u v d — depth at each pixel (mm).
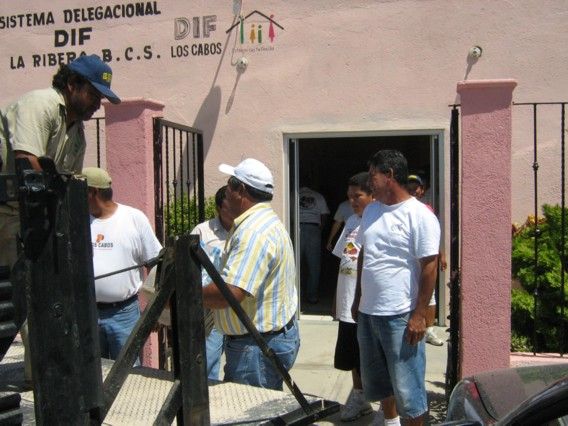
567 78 7078
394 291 3842
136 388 2824
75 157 3551
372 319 3928
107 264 4230
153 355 5203
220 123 7961
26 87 8633
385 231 3869
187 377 2107
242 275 3229
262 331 3373
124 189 5367
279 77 7793
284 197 7855
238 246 3320
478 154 4570
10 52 8656
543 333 5098
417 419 3877
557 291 5094
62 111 3260
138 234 4348
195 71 8016
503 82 4480
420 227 3795
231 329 3400
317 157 10008
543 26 7105
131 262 4320
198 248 2146
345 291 4773
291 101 7777
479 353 4645
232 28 7891
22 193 1693
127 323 4379
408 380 3852
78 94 3348
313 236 8484
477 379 3184
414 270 3859
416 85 7430
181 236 2111
